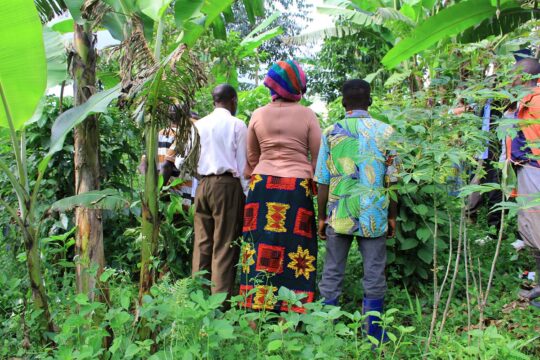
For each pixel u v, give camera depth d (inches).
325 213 141.6
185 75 106.7
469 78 109.3
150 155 109.1
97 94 115.1
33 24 103.7
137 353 98.5
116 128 195.0
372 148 129.3
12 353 115.6
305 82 146.9
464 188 90.3
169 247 168.7
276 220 139.7
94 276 111.0
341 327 96.3
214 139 151.1
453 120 100.9
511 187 92.2
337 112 251.6
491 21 200.1
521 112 132.3
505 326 137.1
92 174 120.6
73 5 116.3
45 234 179.2
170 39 232.4
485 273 164.4
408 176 100.0
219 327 90.5
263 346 103.4
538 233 137.1
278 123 142.9
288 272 138.9
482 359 93.2
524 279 168.7
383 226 130.1
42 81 111.2
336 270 135.7
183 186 187.0
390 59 205.3
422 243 164.2
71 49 121.3
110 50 111.7
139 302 110.3
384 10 266.2
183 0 122.3
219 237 151.6
